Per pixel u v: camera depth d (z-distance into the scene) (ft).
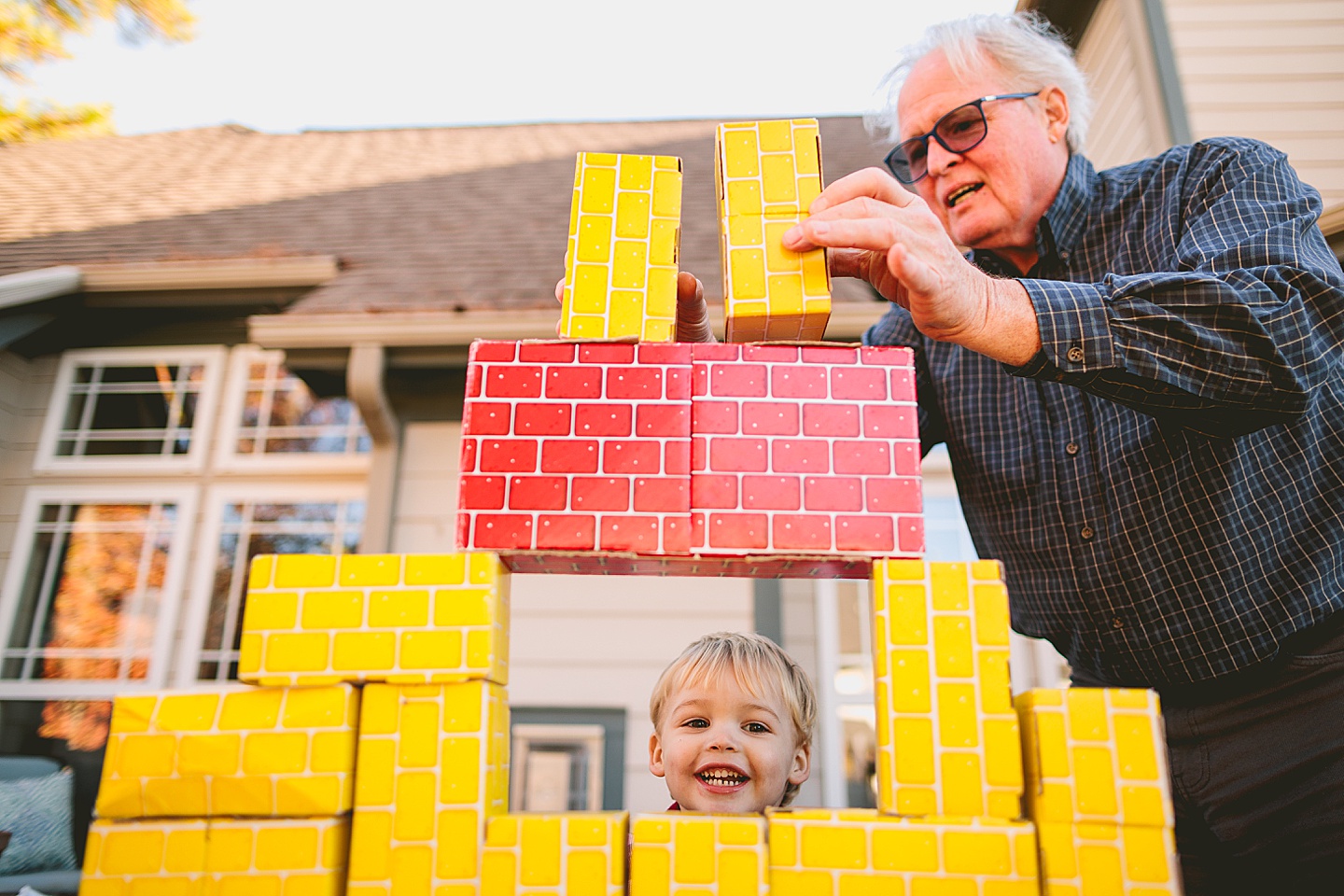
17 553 15.49
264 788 2.54
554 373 2.84
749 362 2.86
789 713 5.01
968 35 4.58
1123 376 2.88
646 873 2.44
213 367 16.52
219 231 18.42
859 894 2.39
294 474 15.67
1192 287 2.88
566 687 12.43
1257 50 10.59
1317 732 3.45
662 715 5.27
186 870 2.50
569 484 2.74
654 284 2.98
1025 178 4.39
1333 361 3.02
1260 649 3.56
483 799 2.52
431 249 16.69
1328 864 3.42
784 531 2.71
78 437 16.39
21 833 11.40
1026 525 4.24
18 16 25.02
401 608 2.65
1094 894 2.32
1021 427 4.30
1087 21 12.25
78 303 16.25
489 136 25.04
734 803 4.65
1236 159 3.83
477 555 2.68
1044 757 2.43
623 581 12.80
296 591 2.68
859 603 12.94
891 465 2.78
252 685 2.66
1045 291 2.92
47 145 25.22
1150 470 3.79
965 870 2.38
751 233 2.98
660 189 3.12
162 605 15.07
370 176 22.08
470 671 2.58
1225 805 3.66
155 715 2.62
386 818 2.52
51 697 14.61
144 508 15.78
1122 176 4.43
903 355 2.88
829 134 22.00
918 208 2.88
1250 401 2.89
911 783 2.46
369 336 12.96
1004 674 2.53
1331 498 3.53
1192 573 3.70
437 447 13.65
